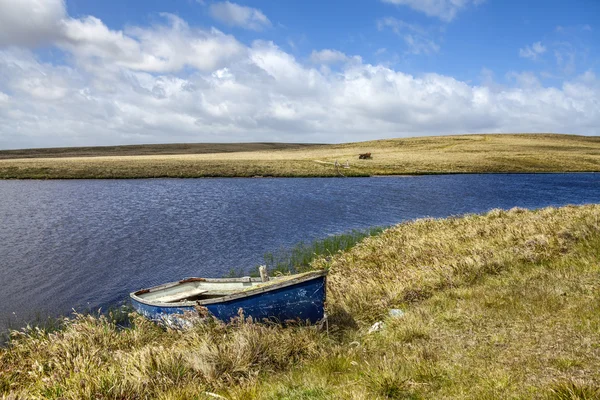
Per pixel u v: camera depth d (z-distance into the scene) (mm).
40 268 19078
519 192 50531
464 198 44969
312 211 35844
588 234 14156
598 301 8531
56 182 66188
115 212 35656
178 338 9617
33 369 7988
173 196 47219
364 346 8469
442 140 141125
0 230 27766
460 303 9805
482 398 5516
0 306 14484
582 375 5820
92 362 7828
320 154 115938
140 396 6465
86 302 14891
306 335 8859
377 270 13969
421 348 7426
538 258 12914
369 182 63656
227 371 7246
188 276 17922
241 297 9703
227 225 29562
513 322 8219
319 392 6191
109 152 171250
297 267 18578
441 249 15195
